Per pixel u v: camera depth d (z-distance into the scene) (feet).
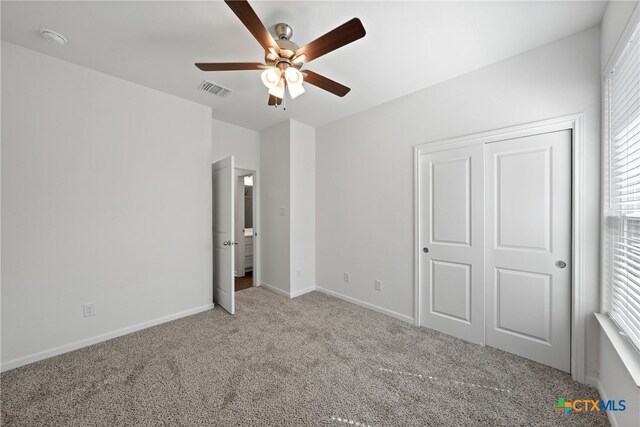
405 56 6.94
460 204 7.96
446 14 5.47
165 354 7.10
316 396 5.55
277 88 5.90
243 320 9.28
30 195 6.69
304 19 5.64
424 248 8.81
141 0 5.13
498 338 7.34
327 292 12.16
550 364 6.53
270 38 5.07
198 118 9.95
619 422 4.57
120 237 8.13
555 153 6.40
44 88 6.87
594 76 5.83
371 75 7.89
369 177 10.40
